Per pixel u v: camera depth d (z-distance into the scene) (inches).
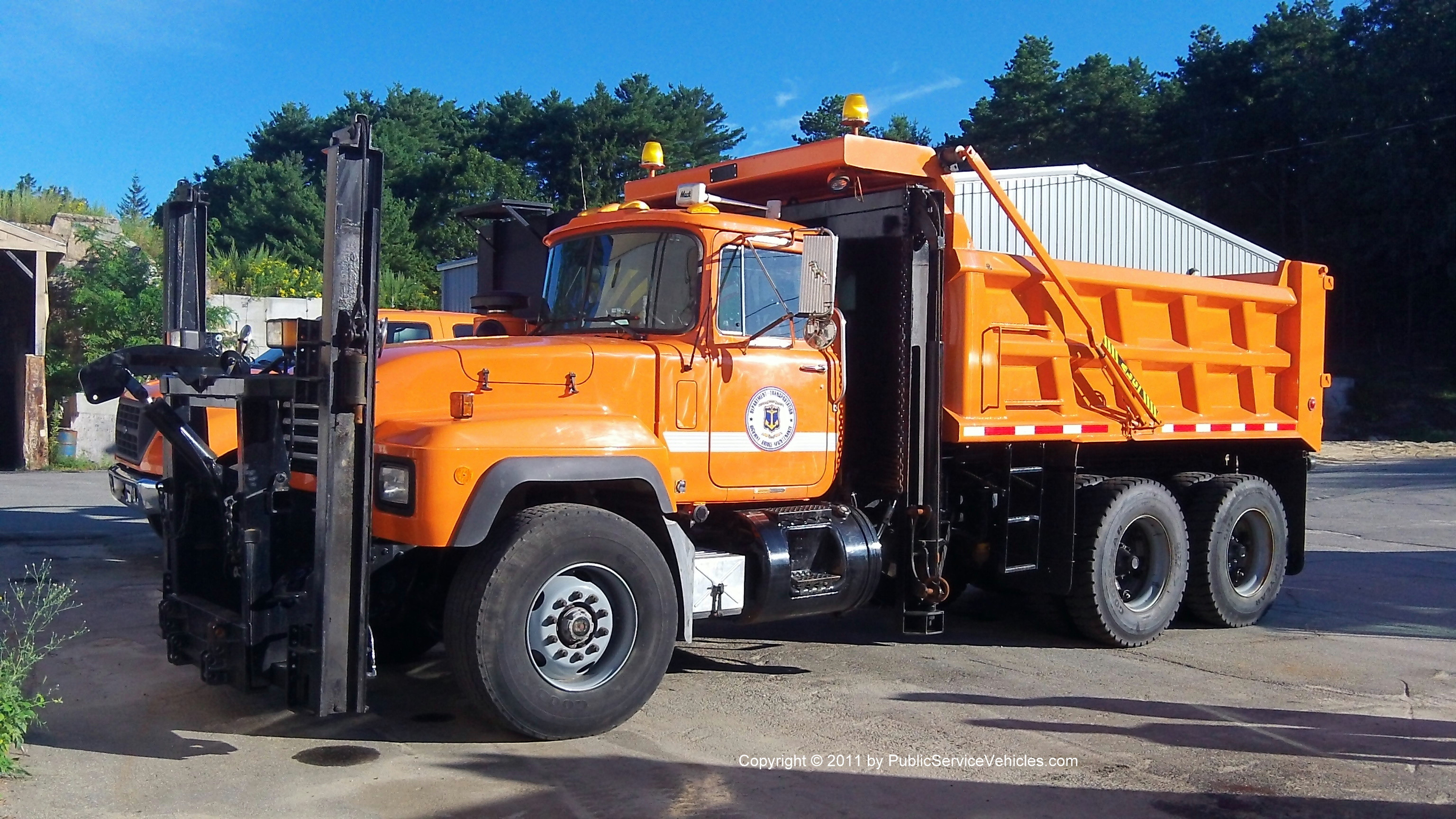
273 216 1803.6
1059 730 221.0
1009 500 289.4
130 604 313.9
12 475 700.7
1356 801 184.4
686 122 2176.4
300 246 1748.3
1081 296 300.4
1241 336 343.0
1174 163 2001.7
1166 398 324.2
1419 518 595.2
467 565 200.2
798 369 249.4
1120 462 335.3
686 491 231.1
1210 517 323.9
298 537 201.9
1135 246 1060.5
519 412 209.9
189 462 216.8
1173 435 321.1
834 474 256.8
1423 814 179.3
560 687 204.2
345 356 186.4
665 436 228.4
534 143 2129.7
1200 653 293.9
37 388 753.6
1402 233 1587.1
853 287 272.5
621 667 210.7
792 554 247.1
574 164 2001.7
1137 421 310.0
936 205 258.8
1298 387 355.9
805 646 293.9
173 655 221.5
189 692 232.7
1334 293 1785.2
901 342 262.1
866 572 251.4
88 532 448.5
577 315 253.4
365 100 2161.7
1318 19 1852.9
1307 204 1765.5
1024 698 245.1
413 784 183.5
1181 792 187.9
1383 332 1777.8
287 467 202.1
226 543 207.3
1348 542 505.4
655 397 227.5
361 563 188.9
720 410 236.1
